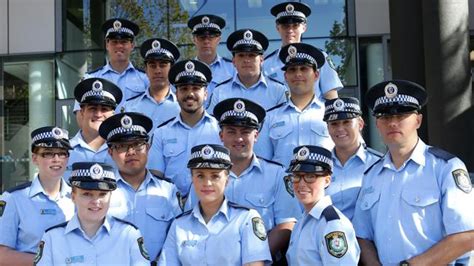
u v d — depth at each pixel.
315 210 3.56
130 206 4.05
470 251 3.39
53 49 11.17
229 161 3.70
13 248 3.92
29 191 4.01
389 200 3.55
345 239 3.38
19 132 11.30
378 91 3.60
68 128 10.96
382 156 4.09
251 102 4.16
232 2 10.36
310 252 3.50
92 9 10.97
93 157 4.52
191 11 10.50
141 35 10.59
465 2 8.58
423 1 8.63
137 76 5.90
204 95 4.70
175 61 5.34
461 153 8.38
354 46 10.32
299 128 4.57
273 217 4.11
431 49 8.50
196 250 3.62
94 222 3.59
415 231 3.42
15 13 11.27
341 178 4.11
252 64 5.26
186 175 4.55
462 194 3.35
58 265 3.53
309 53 4.63
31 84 11.23
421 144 3.59
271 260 3.66
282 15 5.82
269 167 4.21
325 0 10.39
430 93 8.52
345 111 4.06
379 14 10.32
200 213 3.72
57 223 3.96
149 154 4.61
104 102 4.50
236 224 3.64
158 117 5.25
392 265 3.46
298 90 4.61
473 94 9.73
